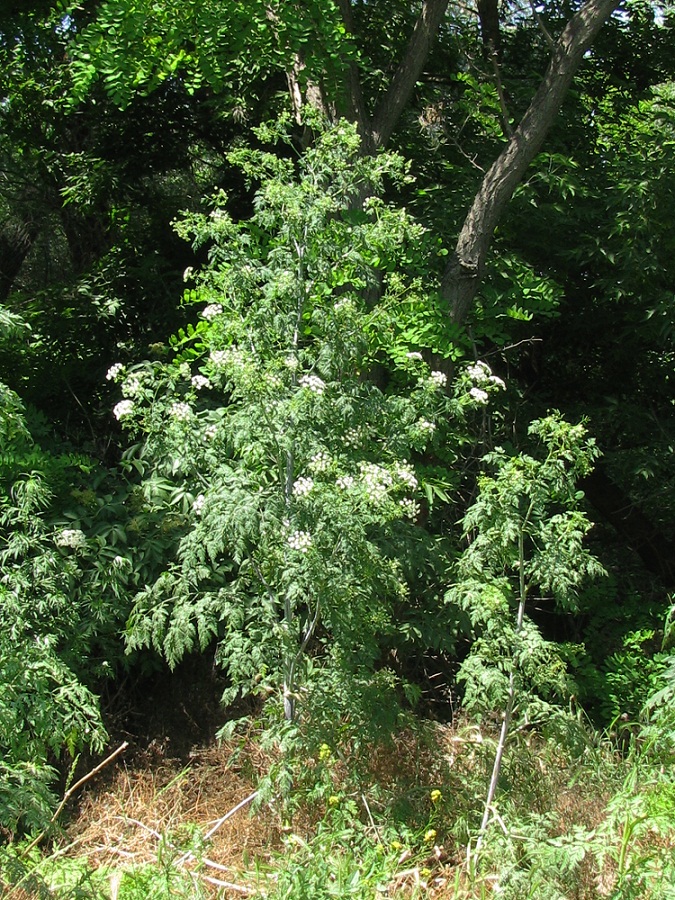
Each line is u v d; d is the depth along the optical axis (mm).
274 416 4211
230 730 4457
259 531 4125
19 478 5539
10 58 9453
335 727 4312
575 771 4590
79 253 11945
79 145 10531
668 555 8305
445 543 5301
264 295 4738
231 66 7695
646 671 6012
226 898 3891
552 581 4227
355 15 8367
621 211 7301
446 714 5875
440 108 8359
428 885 3922
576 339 8312
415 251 5980
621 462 7562
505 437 7258
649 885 3537
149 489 5625
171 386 4520
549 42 6566
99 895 3623
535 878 3562
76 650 5023
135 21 6145
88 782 5148
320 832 4027
